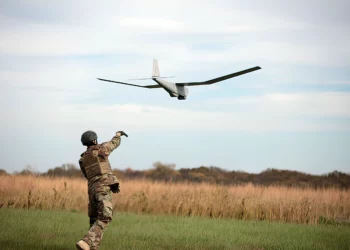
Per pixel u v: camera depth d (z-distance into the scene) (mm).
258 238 17562
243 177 64812
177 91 23266
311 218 25875
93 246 11867
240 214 26641
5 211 22812
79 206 27984
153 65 23344
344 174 62469
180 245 15164
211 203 27141
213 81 22656
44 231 16469
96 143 13203
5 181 30000
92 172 12594
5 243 13547
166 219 23828
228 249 14953
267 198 28172
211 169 64625
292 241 17172
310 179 62000
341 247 16438
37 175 33594
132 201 28906
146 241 15711
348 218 28594
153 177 57312
